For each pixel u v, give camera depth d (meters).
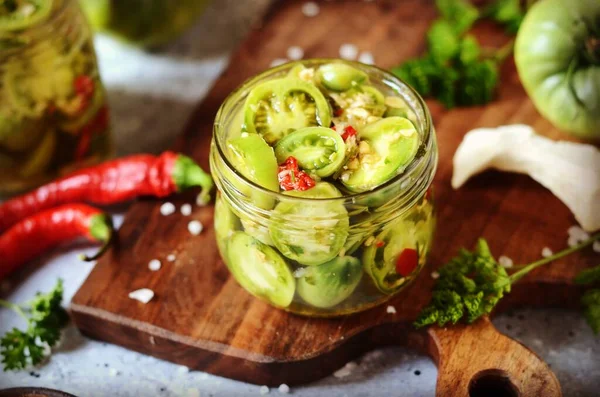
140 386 0.43
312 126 0.39
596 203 0.45
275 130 0.39
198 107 0.52
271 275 0.39
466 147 0.47
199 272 0.45
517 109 0.51
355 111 0.39
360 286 0.40
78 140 0.49
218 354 0.42
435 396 0.40
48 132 0.48
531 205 0.47
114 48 0.59
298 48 0.55
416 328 0.42
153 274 0.45
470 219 0.46
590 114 0.47
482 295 0.41
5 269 0.47
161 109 0.56
